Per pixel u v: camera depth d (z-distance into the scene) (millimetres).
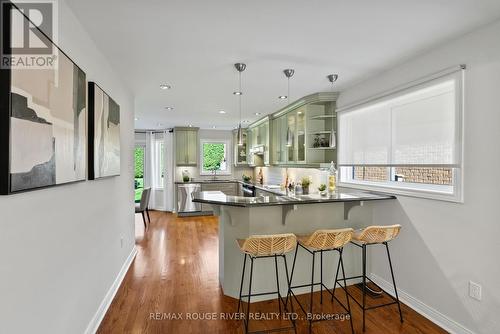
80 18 1831
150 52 2379
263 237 2117
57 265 1575
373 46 2279
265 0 1635
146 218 6645
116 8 1714
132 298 2725
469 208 2059
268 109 4852
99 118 2168
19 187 1151
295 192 3873
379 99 2902
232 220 2750
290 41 2188
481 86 1967
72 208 1770
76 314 1850
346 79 3127
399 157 2762
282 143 4875
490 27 1911
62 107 1529
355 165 3361
